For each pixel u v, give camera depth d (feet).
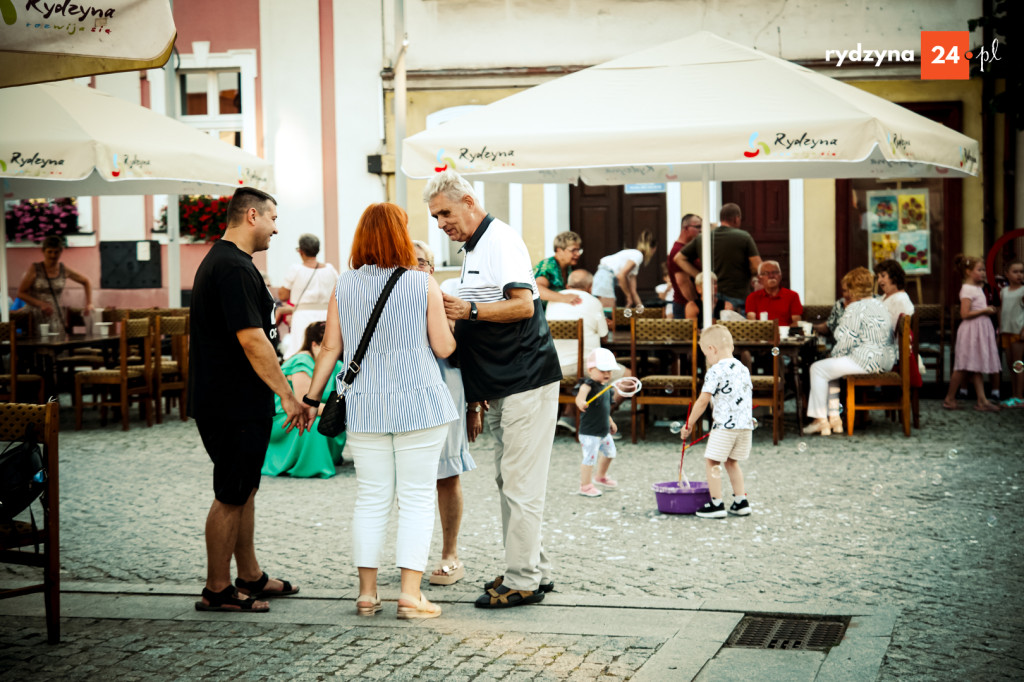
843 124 27.02
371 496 16.58
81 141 29.50
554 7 53.78
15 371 34.19
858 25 52.39
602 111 29.14
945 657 14.14
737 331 32.04
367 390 16.29
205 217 55.21
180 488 26.68
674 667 13.93
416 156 29.09
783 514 23.00
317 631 15.72
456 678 13.70
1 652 14.84
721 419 22.63
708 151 27.55
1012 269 39.17
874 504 23.68
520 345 16.72
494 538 21.50
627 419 37.78
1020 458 28.63
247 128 55.98
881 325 32.89
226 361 16.58
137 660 14.49
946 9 51.90
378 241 16.35
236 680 13.70
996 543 20.20
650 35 53.47
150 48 13.56
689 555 19.89
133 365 41.16
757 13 52.95
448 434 18.17
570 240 34.45
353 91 55.21
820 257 53.06
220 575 16.81
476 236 16.89
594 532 21.84
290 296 40.81
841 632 15.57
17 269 56.39
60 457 31.09
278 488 26.89
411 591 16.38
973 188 51.96
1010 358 38.96
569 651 14.70
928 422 35.04
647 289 55.26
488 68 54.13
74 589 18.17
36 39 13.32
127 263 56.08
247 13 55.62
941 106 52.08
